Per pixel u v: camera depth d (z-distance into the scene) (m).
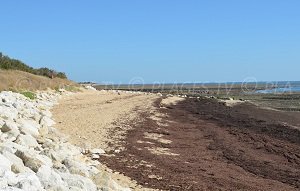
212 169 16.41
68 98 41.50
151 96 59.38
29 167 10.18
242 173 16.52
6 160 9.52
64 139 17.22
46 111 25.92
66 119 24.25
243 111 43.56
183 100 56.53
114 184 11.24
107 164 14.93
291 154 21.22
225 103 53.81
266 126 31.42
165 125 27.83
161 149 19.41
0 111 19.02
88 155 15.75
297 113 41.78
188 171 15.44
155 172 14.60
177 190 12.70
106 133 21.17
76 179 10.02
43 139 15.51
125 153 17.14
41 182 8.96
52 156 12.36
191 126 29.22
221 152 20.59
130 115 30.42
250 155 20.34
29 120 19.42
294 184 15.38
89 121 24.44
